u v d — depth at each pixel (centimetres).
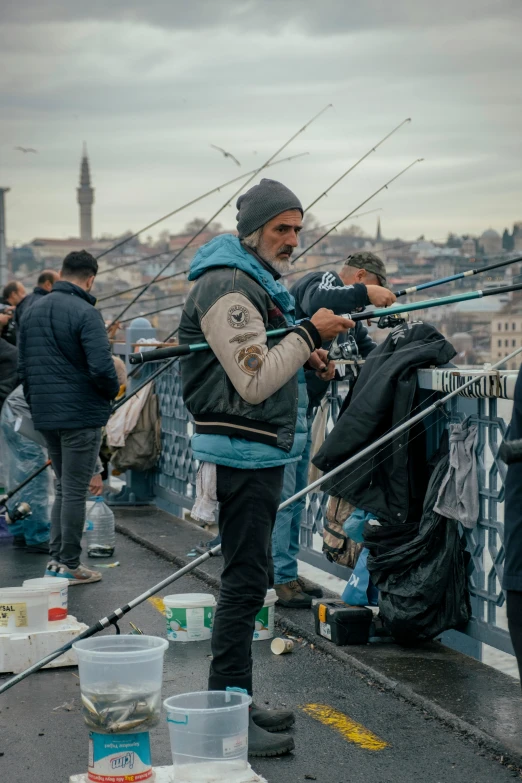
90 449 561
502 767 325
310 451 528
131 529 718
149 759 303
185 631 468
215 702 315
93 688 299
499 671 409
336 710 376
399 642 445
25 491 665
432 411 417
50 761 336
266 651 450
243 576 337
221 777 299
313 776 319
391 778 318
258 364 321
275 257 340
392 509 436
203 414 335
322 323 330
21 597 429
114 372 548
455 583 421
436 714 365
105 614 512
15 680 339
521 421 258
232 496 333
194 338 336
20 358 562
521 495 259
